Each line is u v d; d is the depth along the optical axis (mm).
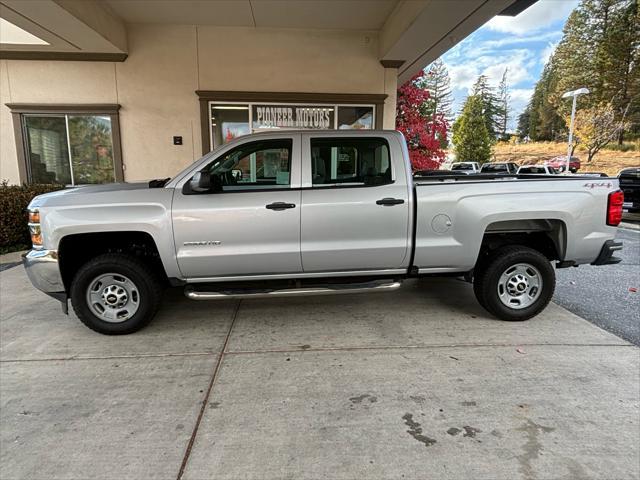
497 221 4117
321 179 4086
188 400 2947
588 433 2555
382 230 4051
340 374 3270
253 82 9062
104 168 9219
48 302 5070
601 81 40625
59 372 3355
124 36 8578
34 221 3914
